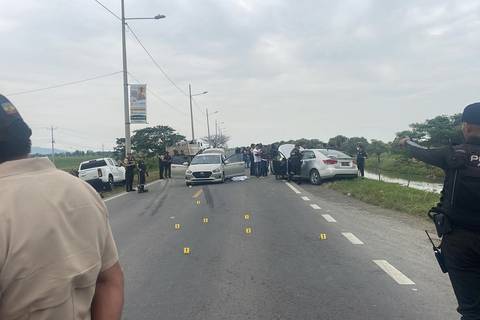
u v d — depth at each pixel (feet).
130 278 23.08
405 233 33.19
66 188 6.10
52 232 5.70
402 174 123.85
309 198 56.24
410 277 22.08
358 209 46.21
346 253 27.09
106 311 6.61
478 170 12.09
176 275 23.40
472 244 12.14
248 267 24.45
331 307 18.28
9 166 5.97
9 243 5.48
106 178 83.82
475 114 12.57
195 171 84.12
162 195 67.82
